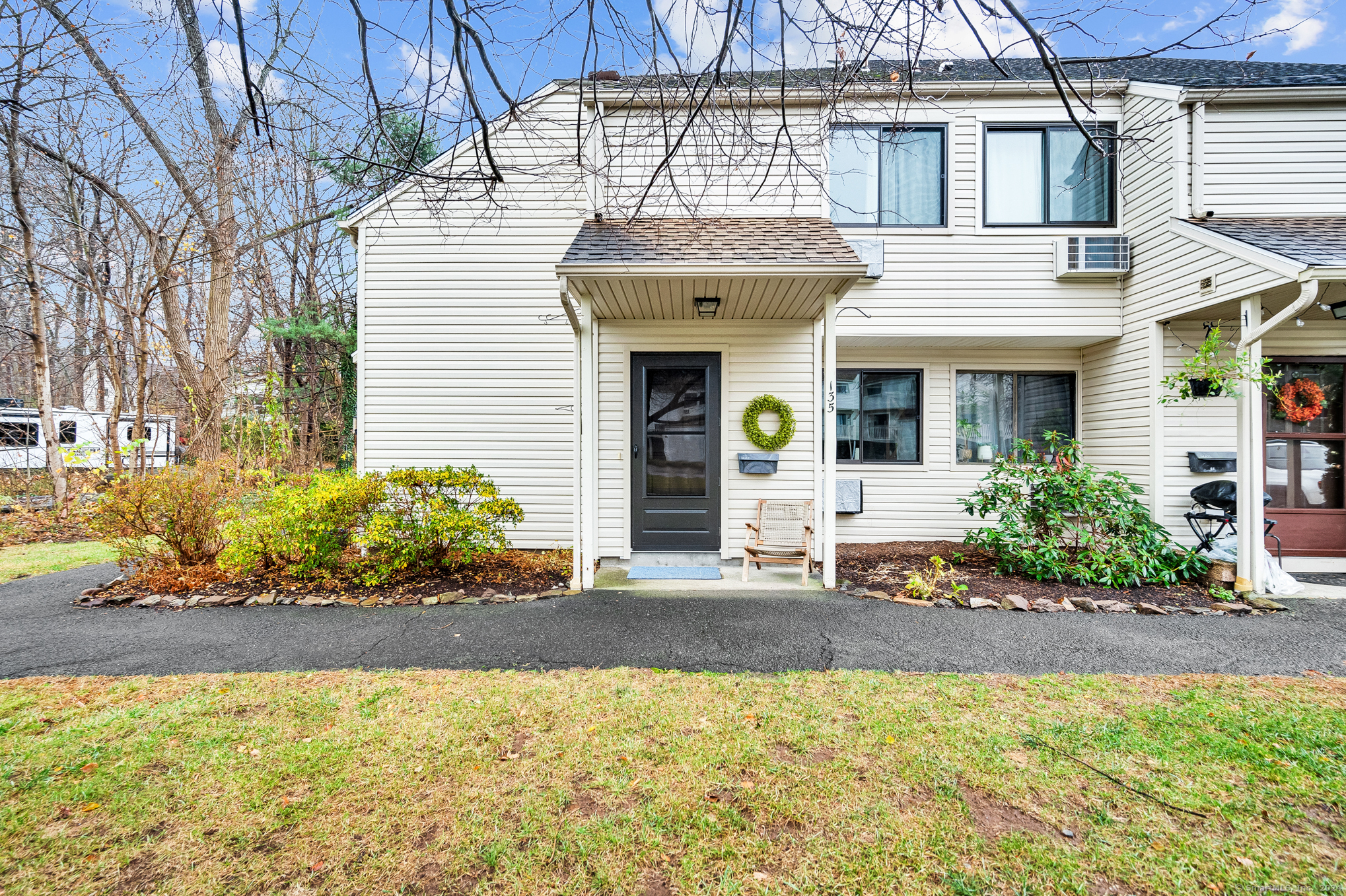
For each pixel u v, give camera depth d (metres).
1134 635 4.52
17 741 2.90
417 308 7.49
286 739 2.95
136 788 2.53
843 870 2.07
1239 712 3.20
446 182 3.85
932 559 6.23
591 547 5.81
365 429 7.50
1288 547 7.08
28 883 2.00
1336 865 2.09
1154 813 2.37
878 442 8.41
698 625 4.74
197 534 6.17
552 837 2.23
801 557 6.56
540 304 7.49
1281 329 7.11
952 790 2.51
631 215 6.97
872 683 3.61
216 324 11.93
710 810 2.39
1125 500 6.09
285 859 2.12
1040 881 2.02
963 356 8.33
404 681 3.66
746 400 7.02
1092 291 7.36
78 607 5.29
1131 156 7.16
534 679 3.71
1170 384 6.17
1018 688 3.54
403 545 5.96
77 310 14.52
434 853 2.15
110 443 11.04
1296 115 6.52
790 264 5.23
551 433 7.52
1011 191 7.49
